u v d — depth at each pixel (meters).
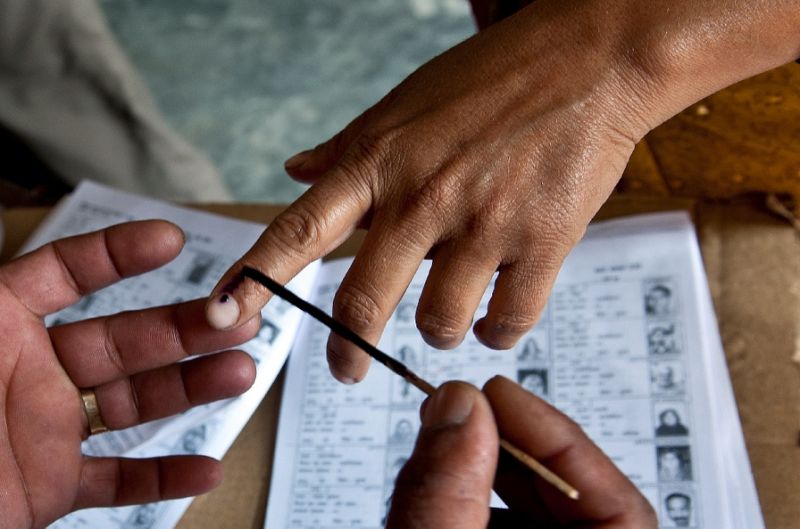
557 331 0.44
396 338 0.46
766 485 0.40
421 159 0.37
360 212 0.37
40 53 0.66
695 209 0.47
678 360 0.43
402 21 1.14
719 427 0.41
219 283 0.37
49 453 0.39
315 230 0.36
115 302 0.47
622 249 0.46
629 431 0.42
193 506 0.43
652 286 0.45
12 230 0.51
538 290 0.37
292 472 0.43
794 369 0.42
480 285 0.37
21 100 0.67
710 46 0.36
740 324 0.44
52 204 0.58
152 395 0.41
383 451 0.43
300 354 0.46
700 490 0.40
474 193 0.36
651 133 0.45
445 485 0.30
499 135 0.36
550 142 0.36
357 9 1.16
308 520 0.42
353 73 1.09
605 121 0.37
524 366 0.44
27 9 0.64
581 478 0.32
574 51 0.37
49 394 0.40
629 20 0.37
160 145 0.76
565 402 0.43
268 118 1.06
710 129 0.43
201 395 0.41
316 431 0.44
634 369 0.43
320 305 0.47
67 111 0.70
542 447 0.32
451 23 1.12
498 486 0.34
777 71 0.40
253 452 0.44
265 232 0.37
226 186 1.00
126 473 0.40
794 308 0.44
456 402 0.31
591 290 0.45
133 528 0.42
